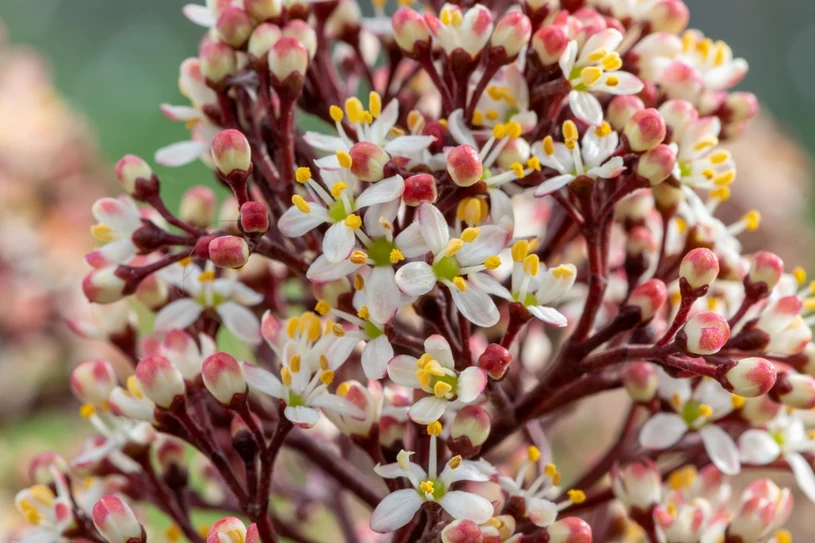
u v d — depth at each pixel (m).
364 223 0.25
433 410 0.24
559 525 0.25
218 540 0.24
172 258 0.26
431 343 0.24
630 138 0.25
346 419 0.25
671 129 0.26
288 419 0.25
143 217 0.26
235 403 0.25
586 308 0.25
